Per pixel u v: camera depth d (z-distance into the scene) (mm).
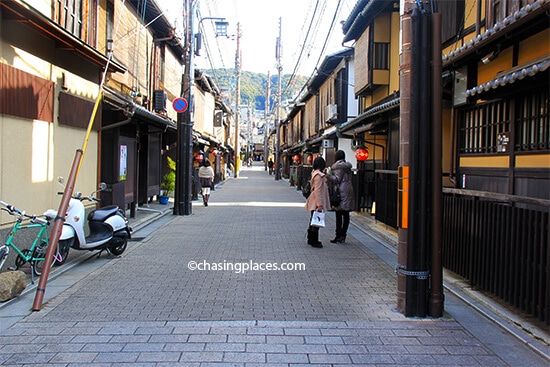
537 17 5312
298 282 6664
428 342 4402
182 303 5586
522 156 6238
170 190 17562
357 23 15000
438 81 5020
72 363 3852
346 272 7301
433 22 5023
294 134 41531
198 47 16047
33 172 7297
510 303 5137
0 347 4164
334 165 9977
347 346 4281
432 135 5043
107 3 11742
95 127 9977
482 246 5801
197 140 21156
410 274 5082
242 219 13930
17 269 6211
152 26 16469
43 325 4734
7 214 6500
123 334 4500
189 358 3975
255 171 65062
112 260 7961
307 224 12945
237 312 5270
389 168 12086
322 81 25906
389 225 10867
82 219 7344
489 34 5996
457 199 6594
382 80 14172
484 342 4422
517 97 6363
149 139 16156
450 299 5832
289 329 4699
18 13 6199
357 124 14484
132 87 13836
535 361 4012
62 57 8500
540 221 4621
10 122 6598
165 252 8742
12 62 6691
